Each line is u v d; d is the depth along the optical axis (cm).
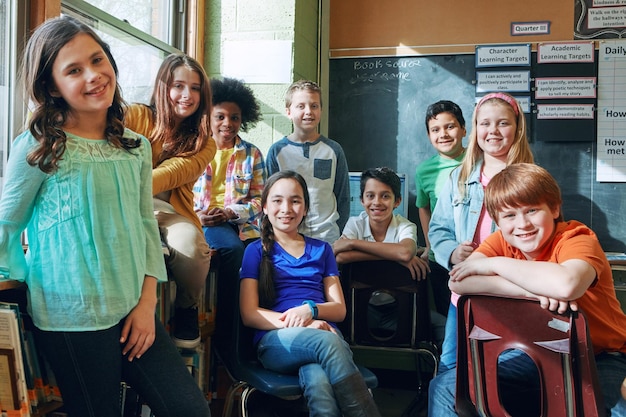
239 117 273
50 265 142
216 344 258
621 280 312
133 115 208
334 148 297
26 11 193
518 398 182
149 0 282
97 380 145
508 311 161
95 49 146
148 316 156
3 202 139
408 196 363
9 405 145
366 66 368
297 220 234
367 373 216
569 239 176
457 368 171
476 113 235
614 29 338
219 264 254
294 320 212
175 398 154
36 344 159
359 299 270
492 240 198
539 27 346
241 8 325
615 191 341
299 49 333
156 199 216
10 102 191
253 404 263
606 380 169
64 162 143
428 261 307
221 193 271
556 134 345
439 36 358
